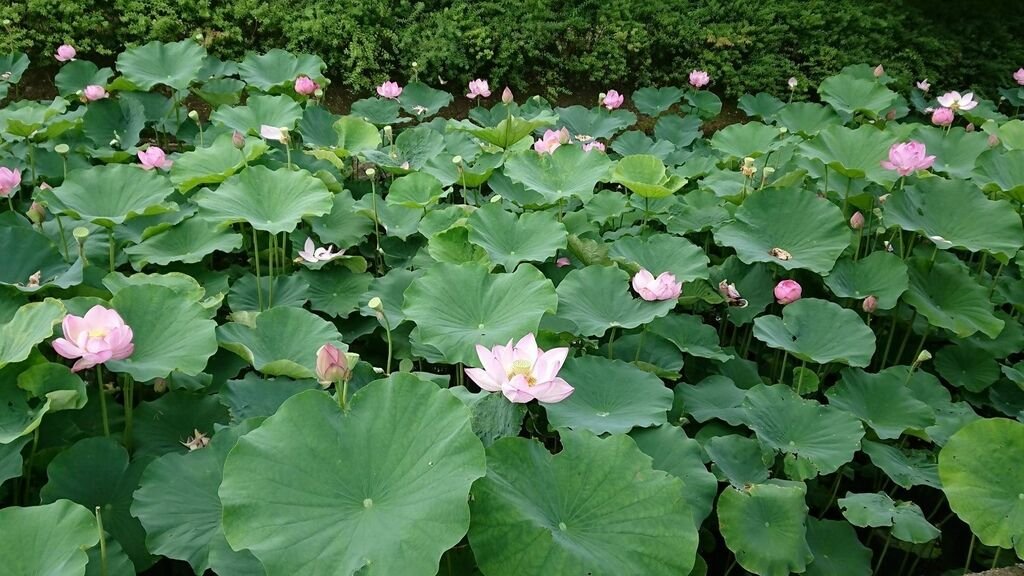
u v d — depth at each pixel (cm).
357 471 157
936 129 431
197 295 226
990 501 185
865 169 357
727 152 447
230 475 152
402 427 162
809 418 232
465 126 422
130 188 291
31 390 184
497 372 175
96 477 184
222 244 286
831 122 504
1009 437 187
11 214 303
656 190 330
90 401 212
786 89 657
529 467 169
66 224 312
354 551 143
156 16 523
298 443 158
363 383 230
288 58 490
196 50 451
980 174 365
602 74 625
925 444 280
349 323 288
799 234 310
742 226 315
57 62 518
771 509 196
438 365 284
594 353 268
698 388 257
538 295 234
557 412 215
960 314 300
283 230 271
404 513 149
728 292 299
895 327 326
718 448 220
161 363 199
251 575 158
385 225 339
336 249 335
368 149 395
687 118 541
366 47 550
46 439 198
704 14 664
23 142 383
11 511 152
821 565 207
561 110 520
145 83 430
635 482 170
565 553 154
